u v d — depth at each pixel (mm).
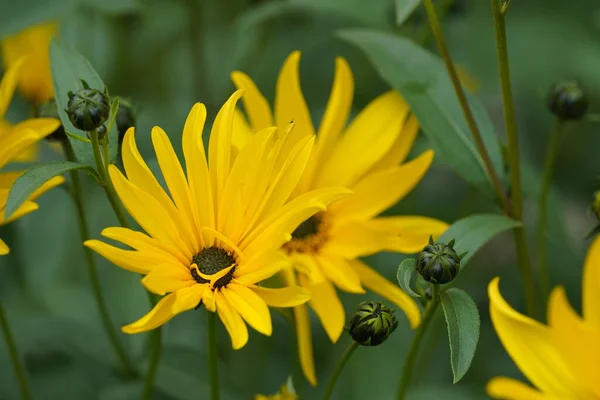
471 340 653
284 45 945
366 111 750
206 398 785
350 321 680
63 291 852
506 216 723
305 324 724
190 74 935
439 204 931
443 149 733
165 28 900
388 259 865
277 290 654
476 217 695
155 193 664
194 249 668
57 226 843
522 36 989
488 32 977
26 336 809
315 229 737
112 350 800
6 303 849
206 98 883
